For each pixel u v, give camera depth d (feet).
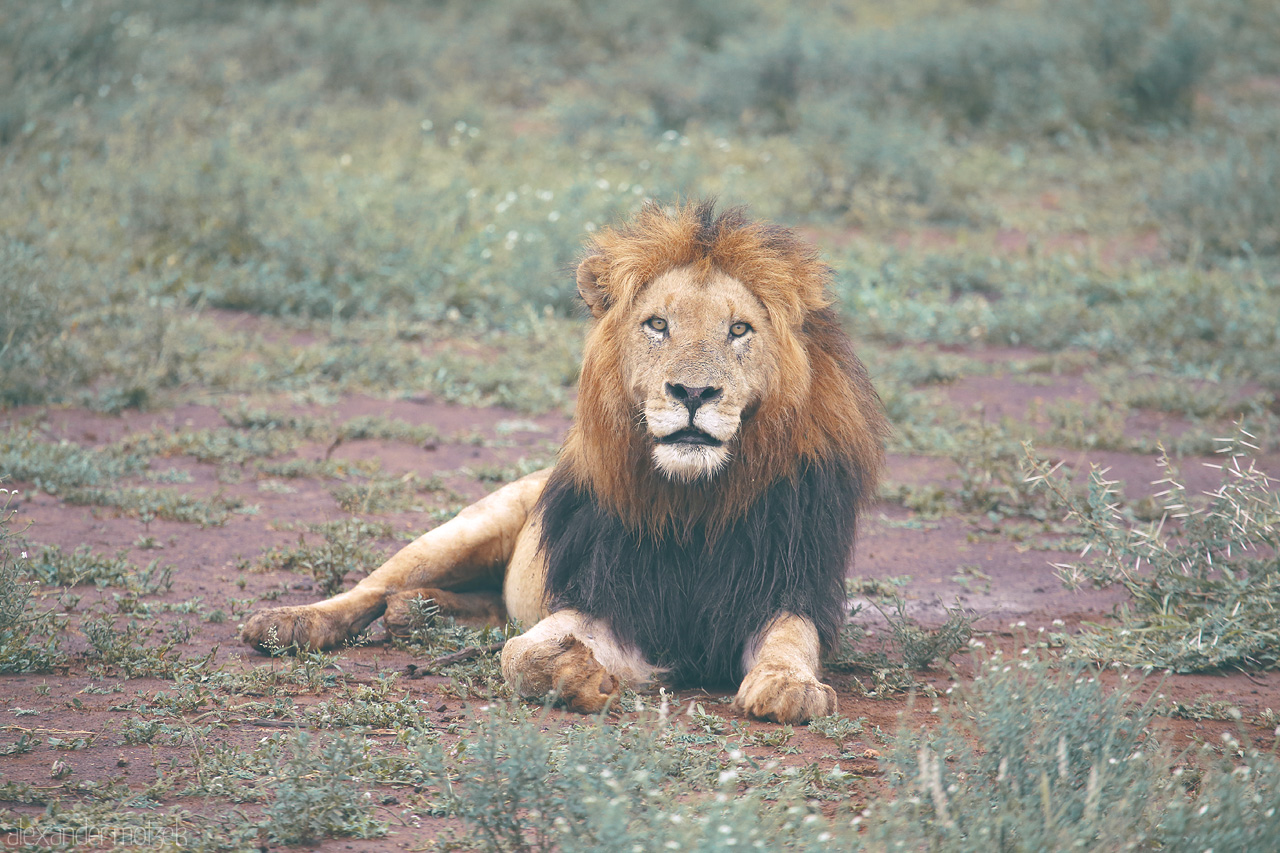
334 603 26.86
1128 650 27.43
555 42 137.08
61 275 55.42
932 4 146.92
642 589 24.20
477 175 87.40
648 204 25.36
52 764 19.03
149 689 23.18
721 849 13.67
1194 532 29.55
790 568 24.04
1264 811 14.97
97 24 99.09
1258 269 73.77
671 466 22.25
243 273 65.92
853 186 89.86
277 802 16.99
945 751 17.26
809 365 24.36
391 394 55.31
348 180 78.38
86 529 35.35
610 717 21.70
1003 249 82.23
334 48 114.32
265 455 45.34
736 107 111.65
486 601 28.89
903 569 36.29
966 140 106.63
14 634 24.54
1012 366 62.75
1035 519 42.29
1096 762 16.31
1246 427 51.67
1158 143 104.63
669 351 22.71
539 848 15.90
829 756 20.06
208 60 106.01
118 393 49.14
